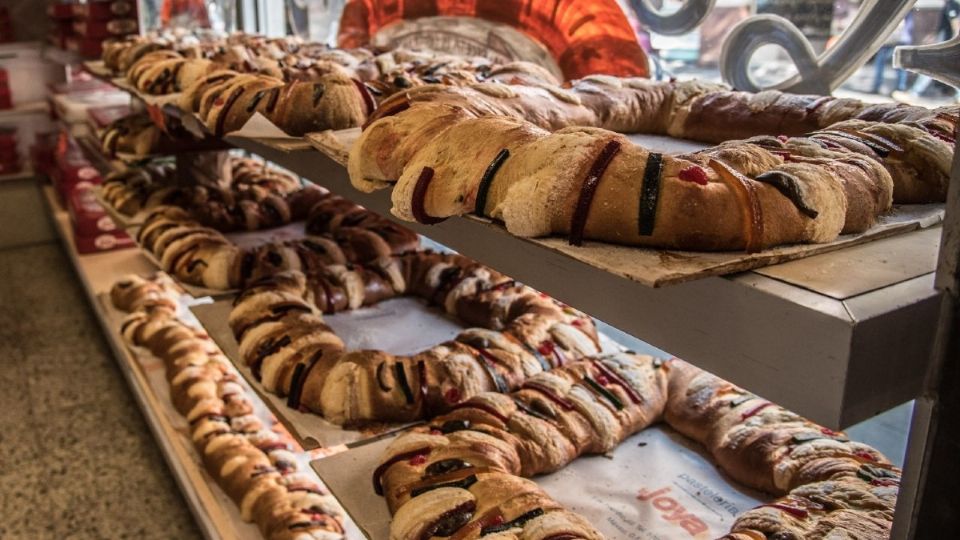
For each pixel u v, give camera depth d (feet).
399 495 3.46
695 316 2.27
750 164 2.57
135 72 7.38
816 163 2.68
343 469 3.90
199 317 5.51
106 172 10.68
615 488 4.00
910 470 2.22
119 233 11.42
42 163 14.44
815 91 4.69
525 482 3.46
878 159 2.91
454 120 3.26
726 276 2.19
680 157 2.58
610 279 2.47
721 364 2.23
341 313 5.74
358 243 6.54
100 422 8.96
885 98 4.35
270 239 7.34
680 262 2.23
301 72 5.58
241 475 5.68
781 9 4.75
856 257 2.37
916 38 4.12
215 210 7.41
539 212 2.46
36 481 7.89
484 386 4.41
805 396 2.03
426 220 2.97
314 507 5.32
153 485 7.84
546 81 5.17
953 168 2.02
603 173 2.42
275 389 4.48
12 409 9.24
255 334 4.80
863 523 2.96
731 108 4.41
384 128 3.40
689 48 5.34
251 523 5.53
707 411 4.33
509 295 5.50
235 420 6.48
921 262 2.33
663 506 3.87
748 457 3.95
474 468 3.51
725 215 2.30
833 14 4.49
